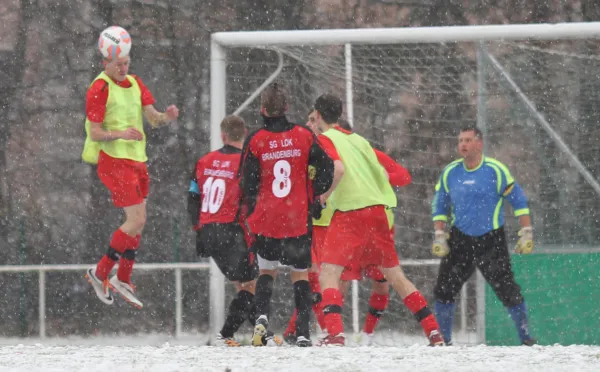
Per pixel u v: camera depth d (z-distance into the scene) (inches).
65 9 2706.7
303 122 2240.4
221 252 1254.3
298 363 791.7
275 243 1117.7
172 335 2447.1
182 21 2687.0
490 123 1924.2
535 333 1731.1
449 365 781.3
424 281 2154.3
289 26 2679.6
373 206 1170.0
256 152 1117.7
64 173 2687.0
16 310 2512.3
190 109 2684.5
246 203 1148.5
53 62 2709.2
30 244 2650.1
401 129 2367.1
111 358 893.8
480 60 1777.8
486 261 1389.0
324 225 1318.9
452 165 1406.3
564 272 1739.7
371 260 1185.4
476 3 2652.6
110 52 1264.8
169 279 2559.1
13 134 2691.9
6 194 2667.3
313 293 1346.0
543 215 1843.0
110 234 2677.2
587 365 791.7
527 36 1648.6
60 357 915.4
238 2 2682.1
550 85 1916.8
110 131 1252.5
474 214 1380.4
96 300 2541.8
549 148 1865.2
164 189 2662.4
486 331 1712.6
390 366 771.4
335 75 1824.6
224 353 940.6
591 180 1733.5
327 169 1116.5
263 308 1137.4
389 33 1659.7
